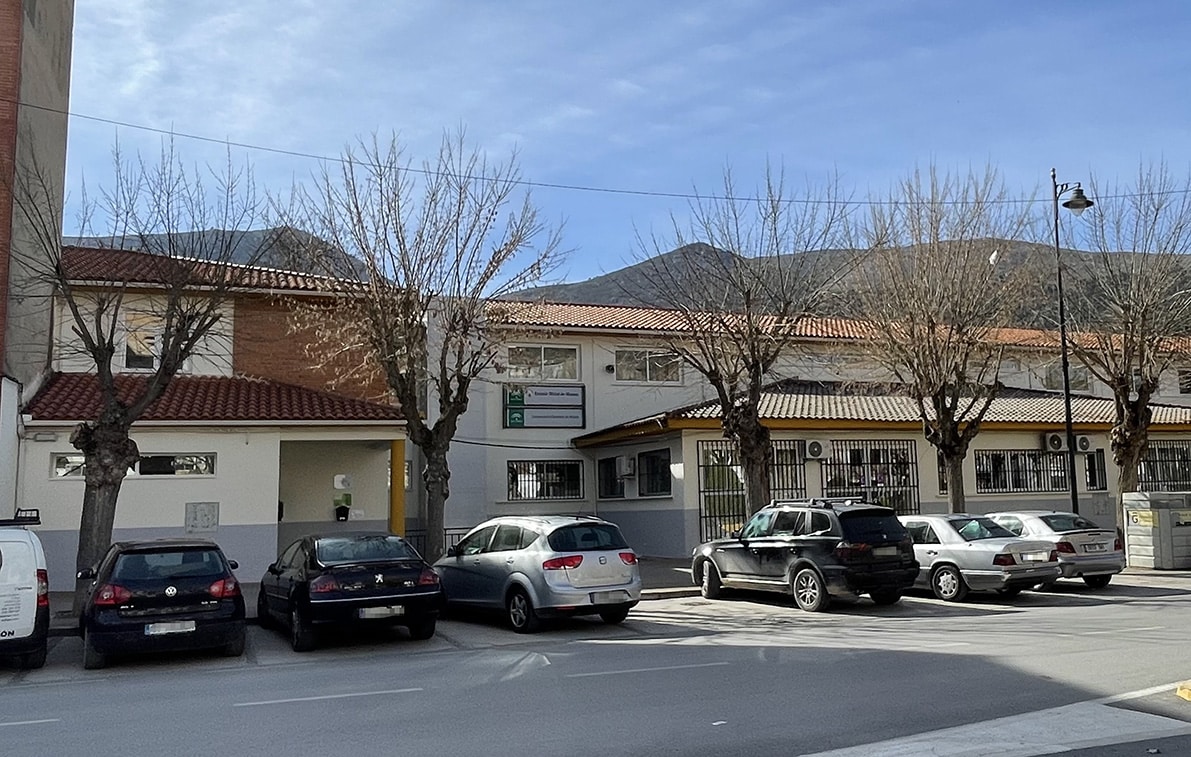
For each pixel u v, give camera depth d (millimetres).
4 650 11359
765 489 20422
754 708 8320
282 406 21484
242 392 22188
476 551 15289
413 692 9539
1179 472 32781
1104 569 18281
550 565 13789
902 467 28578
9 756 7246
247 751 7242
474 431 28641
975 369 26109
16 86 19219
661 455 26938
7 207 18719
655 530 26859
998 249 22141
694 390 30578
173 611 11883
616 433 27312
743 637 13203
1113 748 6828
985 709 8141
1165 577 21078
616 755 6848
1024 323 23812
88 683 10852
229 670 11555
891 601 17125
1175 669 9875
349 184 19203
